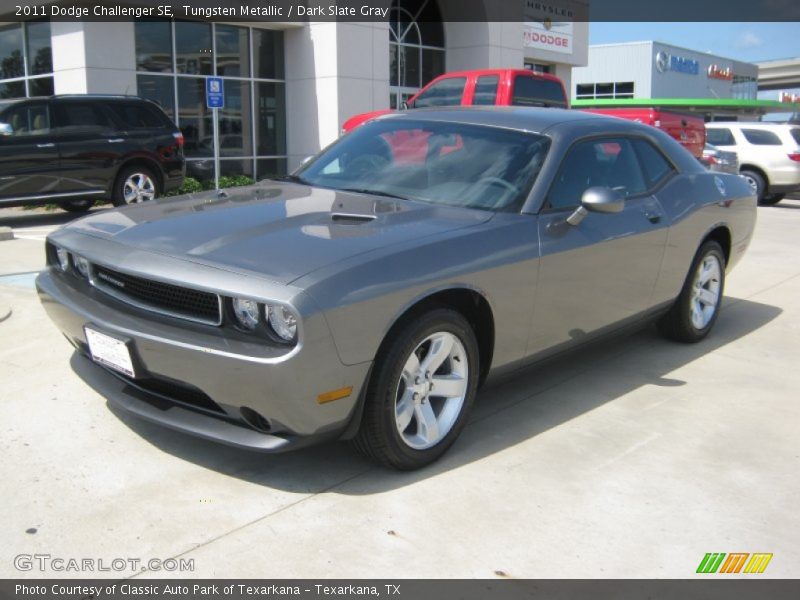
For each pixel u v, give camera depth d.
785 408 4.43
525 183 4.01
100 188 11.62
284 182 4.56
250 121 17.17
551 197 4.04
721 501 3.33
